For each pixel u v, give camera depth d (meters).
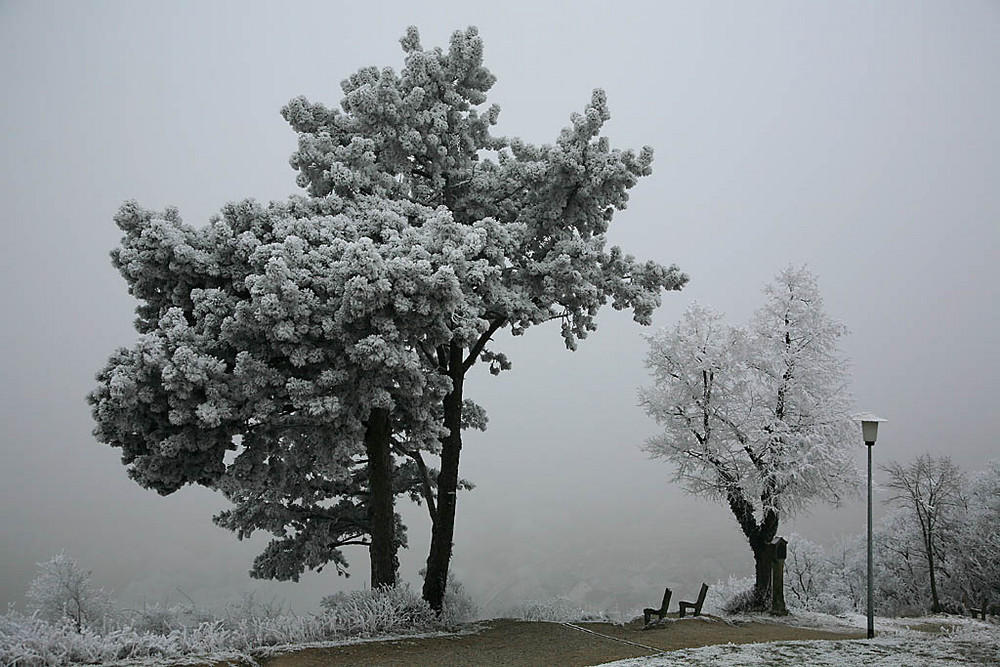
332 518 21.11
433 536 19.52
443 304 14.77
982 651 13.34
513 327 19.62
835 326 27.17
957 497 34.03
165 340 14.64
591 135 19.02
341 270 14.48
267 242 16.31
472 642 15.56
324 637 14.98
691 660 12.60
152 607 16.30
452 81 21.02
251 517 20.45
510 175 20.47
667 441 27.69
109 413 14.53
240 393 14.73
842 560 41.50
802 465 24.34
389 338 14.64
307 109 20.28
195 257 15.41
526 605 22.19
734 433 26.36
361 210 17.61
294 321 14.55
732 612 24.58
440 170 20.39
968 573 33.69
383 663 12.98
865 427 16.44
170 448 14.49
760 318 27.84
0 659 10.84
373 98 18.97
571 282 18.56
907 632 17.98
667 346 27.50
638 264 21.31
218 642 13.31
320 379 14.53
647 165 19.38
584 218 20.06
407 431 19.23
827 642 14.58
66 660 11.36
